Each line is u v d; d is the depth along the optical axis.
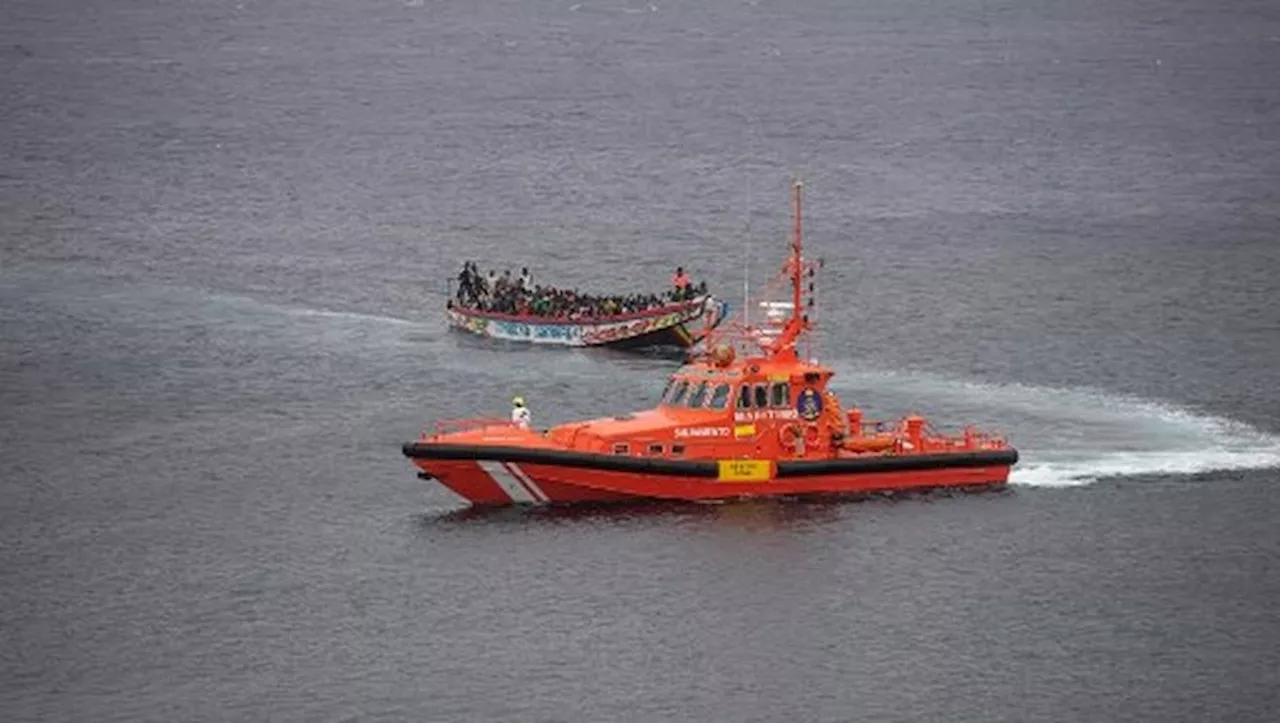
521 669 162.88
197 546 189.25
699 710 156.38
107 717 155.88
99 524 195.88
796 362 196.38
